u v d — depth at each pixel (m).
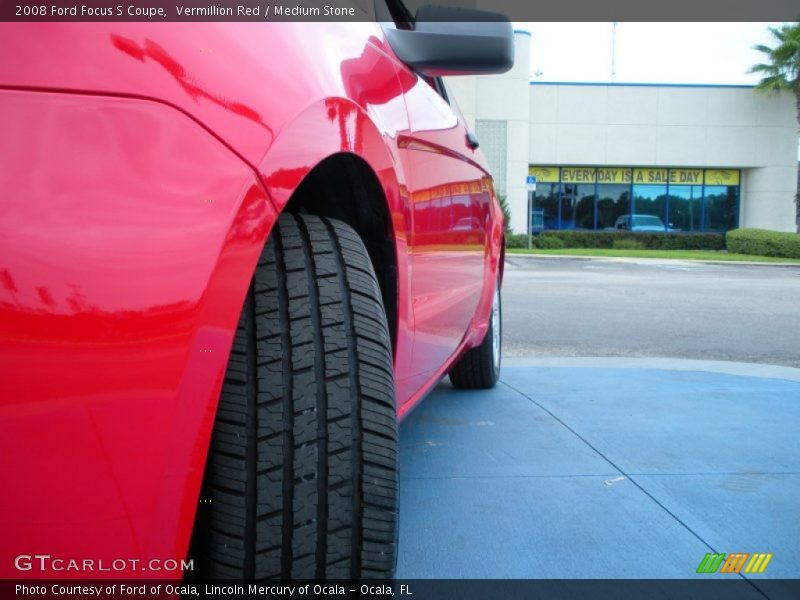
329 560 1.26
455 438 3.27
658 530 2.29
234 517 1.21
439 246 2.31
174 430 0.99
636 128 29.78
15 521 0.91
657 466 2.89
